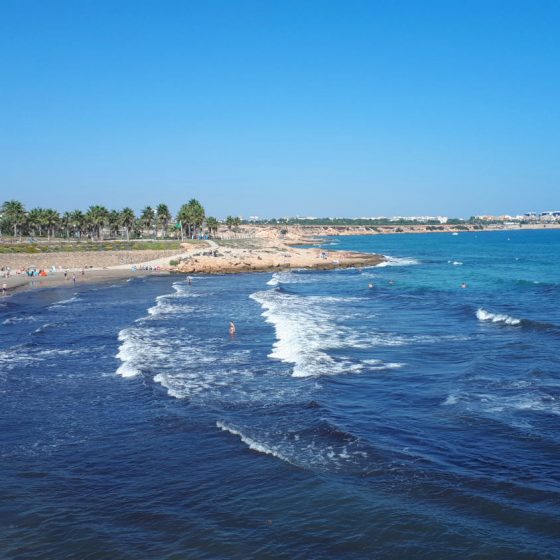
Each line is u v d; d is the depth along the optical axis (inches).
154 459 773.3
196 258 4281.5
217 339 1560.0
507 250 6663.4
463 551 528.1
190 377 1169.4
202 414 936.3
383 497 634.8
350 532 570.9
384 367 1219.9
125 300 2541.8
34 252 4584.2
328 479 682.8
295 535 571.2
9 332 1755.7
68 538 583.8
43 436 871.1
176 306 2258.9
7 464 770.8
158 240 6397.6
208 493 669.3
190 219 6909.5
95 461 775.1
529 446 766.5
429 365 1232.2
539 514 585.0
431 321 1804.9
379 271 3996.1
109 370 1251.8
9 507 652.7
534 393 998.4
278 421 891.4
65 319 1990.7
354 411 938.1
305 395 1024.9
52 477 729.0
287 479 689.6
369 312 2014.0
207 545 561.3
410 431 837.8
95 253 4650.6
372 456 742.5
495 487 648.4
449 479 671.8
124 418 938.1
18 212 5959.6
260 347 1448.1
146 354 1381.6
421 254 6146.7
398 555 528.7
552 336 1508.4
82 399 1047.0
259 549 550.3
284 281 3348.9
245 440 813.9
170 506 644.7
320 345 1448.1
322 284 3134.8
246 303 2324.1
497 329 1636.3
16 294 2861.7
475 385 1062.4
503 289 2694.4
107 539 579.5
